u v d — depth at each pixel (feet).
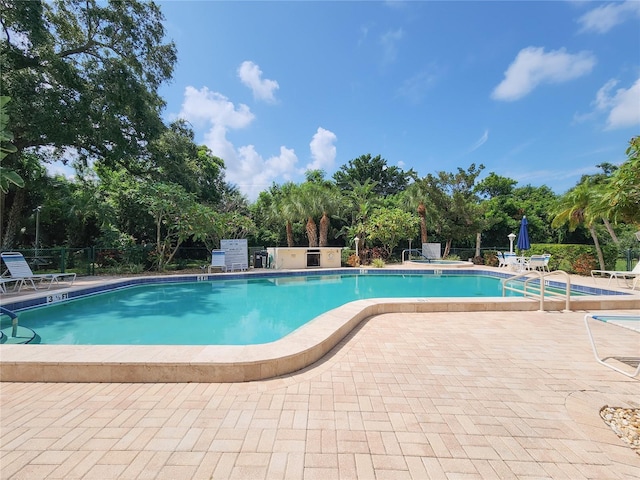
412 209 67.82
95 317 21.68
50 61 31.58
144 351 10.37
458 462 6.00
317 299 28.94
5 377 9.60
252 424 7.23
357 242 54.34
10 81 29.48
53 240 47.57
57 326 19.52
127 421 7.34
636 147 11.49
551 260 42.96
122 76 35.76
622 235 54.13
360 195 67.46
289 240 59.11
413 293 32.42
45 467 5.76
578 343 13.30
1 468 5.71
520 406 8.14
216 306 25.50
